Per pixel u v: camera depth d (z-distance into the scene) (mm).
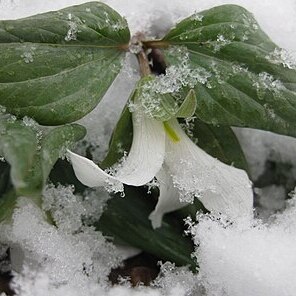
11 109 276
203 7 323
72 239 300
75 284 295
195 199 307
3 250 307
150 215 309
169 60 301
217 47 296
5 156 259
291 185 328
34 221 294
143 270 311
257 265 286
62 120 281
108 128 313
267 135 328
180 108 279
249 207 290
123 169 279
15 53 277
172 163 287
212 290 296
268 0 322
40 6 311
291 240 291
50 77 281
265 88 291
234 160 309
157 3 323
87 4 293
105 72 292
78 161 267
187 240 315
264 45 295
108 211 313
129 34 300
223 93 293
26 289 289
